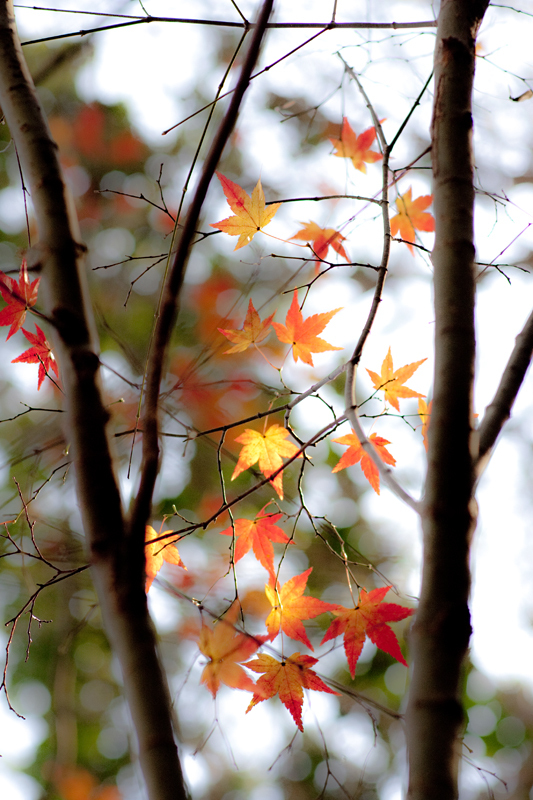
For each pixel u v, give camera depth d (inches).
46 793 115.0
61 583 115.7
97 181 138.9
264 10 99.7
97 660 119.3
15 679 117.4
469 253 97.0
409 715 94.5
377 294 100.0
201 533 117.1
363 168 108.5
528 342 98.4
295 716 99.7
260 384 104.9
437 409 95.9
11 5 100.6
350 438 102.7
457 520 95.2
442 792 93.7
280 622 100.7
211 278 121.0
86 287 98.0
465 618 94.8
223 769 114.6
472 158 97.8
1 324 100.5
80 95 138.9
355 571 116.0
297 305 102.3
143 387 99.6
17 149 98.9
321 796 101.3
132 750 96.0
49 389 118.5
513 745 128.1
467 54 98.3
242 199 101.3
